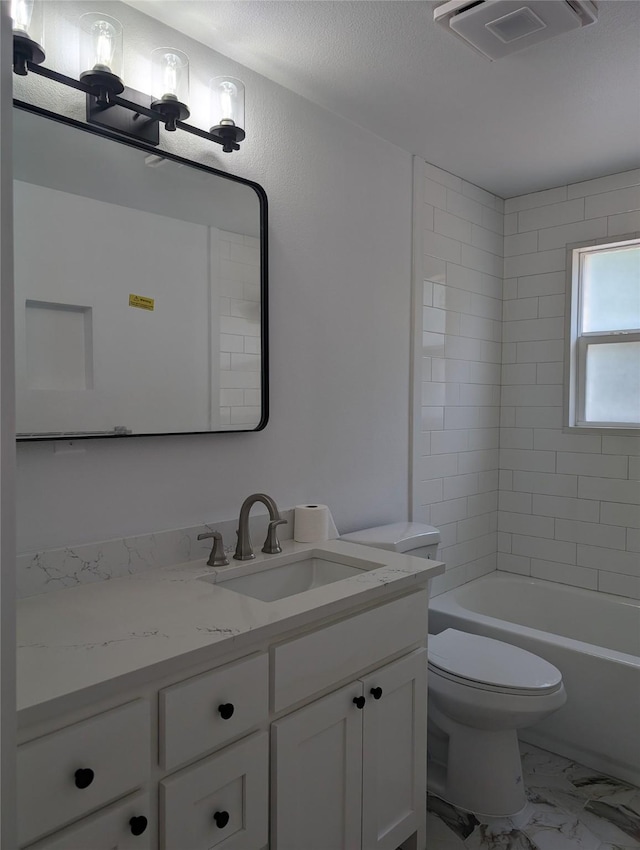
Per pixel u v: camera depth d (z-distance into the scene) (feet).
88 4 5.13
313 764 4.74
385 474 8.52
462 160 9.23
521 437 10.96
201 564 5.80
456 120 7.89
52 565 4.96
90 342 5.16
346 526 7.89
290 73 6.73
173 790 3.76
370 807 5.27
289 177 6.99
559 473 10.53
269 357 6.81
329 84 6.97
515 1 5.34
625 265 10.04
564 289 10.41
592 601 9.83
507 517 11.06
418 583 5.85
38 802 3.19
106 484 5.37
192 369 5.92
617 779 7.38
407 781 5.72
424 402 9.30
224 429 6.22
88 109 5.09
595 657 7.52
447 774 7.00
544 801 6.95
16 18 4.39
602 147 8.79
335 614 4.99
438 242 9.52
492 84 6.98
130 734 3.59
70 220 5.01
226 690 4.08
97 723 3.42
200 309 5.98
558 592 10.19
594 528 10.16
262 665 4.33
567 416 10.41
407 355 8.87
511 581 10.57
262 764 4.34
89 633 4.06
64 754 3.28
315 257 7.34
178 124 5.45
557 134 8.33
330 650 4.85
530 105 7.50
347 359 7.84
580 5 5.45
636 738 7.22
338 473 7.75
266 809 4.39
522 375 10.94
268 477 6.82
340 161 7.67
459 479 10.12
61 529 5.08
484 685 6.29
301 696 4.62
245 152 6.48
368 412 8.19
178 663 3.73
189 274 5.89
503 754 6.73
